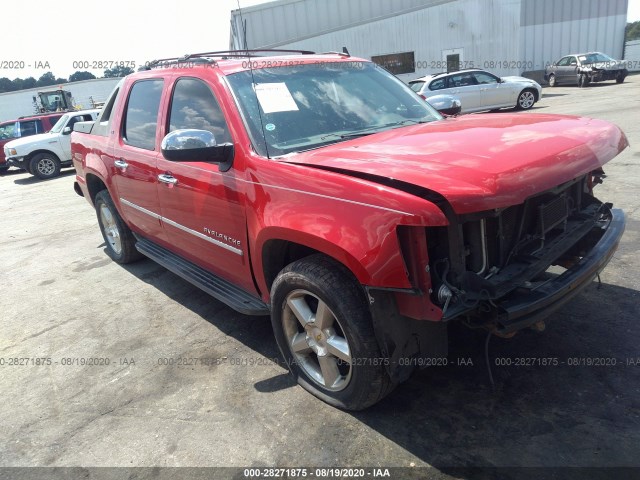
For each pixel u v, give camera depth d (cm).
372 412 270
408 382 291
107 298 468
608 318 328
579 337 312
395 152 250
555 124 282
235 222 303
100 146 482
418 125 321
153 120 393
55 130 1534
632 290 358
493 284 217
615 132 276
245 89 315
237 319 398
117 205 483
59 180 1386
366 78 372
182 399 302
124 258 538
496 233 240
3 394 330
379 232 215
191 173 331
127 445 268
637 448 227
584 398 262
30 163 1434
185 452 258
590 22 2517
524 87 1564
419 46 2197
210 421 279
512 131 270
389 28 2191
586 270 247
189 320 405
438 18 2141
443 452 238
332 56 395
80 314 439
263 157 279
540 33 2511
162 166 366
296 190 251
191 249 373
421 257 214
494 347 313
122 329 402
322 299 250
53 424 293
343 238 228
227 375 322
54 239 709
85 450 268
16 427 294
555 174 223
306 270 255
